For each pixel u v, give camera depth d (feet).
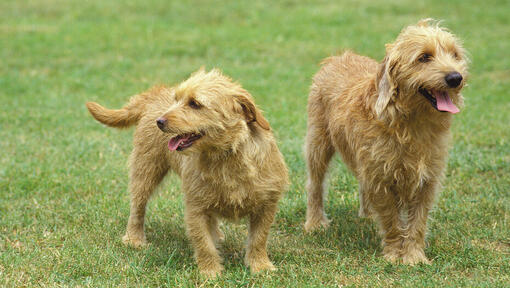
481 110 37.88
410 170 20.12
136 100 24.03
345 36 60.44
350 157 22.38
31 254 21.17
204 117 18.71
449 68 18.43
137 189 23.03
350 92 22.13
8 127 37.01
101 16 71.92
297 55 54.75
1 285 18.98
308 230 24.40
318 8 72.95
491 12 68.59
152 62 53.42
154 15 72.18
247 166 19.06
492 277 18.98
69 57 55.36
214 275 19.67
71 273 19.97
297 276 19.36
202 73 20.11
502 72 48.19
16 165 30.50
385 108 19.58
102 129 36.94
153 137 22.61
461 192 26.43
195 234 19.90
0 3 77.92
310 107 25.41
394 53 19.38
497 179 27.32
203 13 72.02
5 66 52.26
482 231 22.40
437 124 19.83
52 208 25.76
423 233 21.20
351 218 25.21
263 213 20.18
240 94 19.20
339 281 19.16
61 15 72.64
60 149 33.01
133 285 19.13
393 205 21.21
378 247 22.22
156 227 24.66
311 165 25.11
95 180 28.71
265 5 75.36
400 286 18.56
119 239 23.04
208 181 19.31
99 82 47.47
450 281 18.75
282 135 34.73
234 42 59.16
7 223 24.08
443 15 67.87
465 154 30.27
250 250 20.59
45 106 41.50
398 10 70.54
